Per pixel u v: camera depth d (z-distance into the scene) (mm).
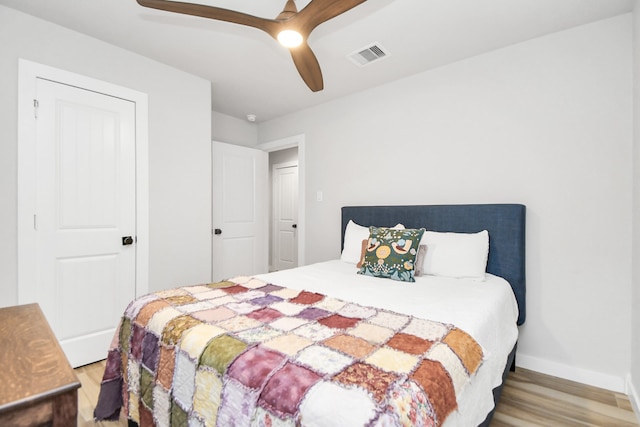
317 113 3436
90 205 2195
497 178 2271
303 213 3561
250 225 3939
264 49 2318
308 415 715
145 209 2453
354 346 981
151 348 1234
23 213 1926
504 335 1582
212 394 945
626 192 1839
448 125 2494
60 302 2076
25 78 1920
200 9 1396
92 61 2182
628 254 1834
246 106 3490
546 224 2082
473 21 1930
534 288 2125
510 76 2213
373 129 2953
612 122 1877
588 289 1951
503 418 1618
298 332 1093
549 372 2061
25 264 1935
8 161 1878
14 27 1884
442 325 1181
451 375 912
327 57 2379
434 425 754
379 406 699
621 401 1764
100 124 2232
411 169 2705
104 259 2264
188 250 2730
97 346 2232
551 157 2064
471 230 2283
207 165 2850
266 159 4148
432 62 2459
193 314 1271
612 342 1883
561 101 2031
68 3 1815
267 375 844
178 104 2645
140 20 1980
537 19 1906
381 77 2732
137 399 1294
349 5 1303
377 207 2795
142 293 2432
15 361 682
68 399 605
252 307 1375
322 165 3385
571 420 1604
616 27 1864
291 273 2174
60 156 2064
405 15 1873
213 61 2502
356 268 2398
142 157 2432
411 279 1946
